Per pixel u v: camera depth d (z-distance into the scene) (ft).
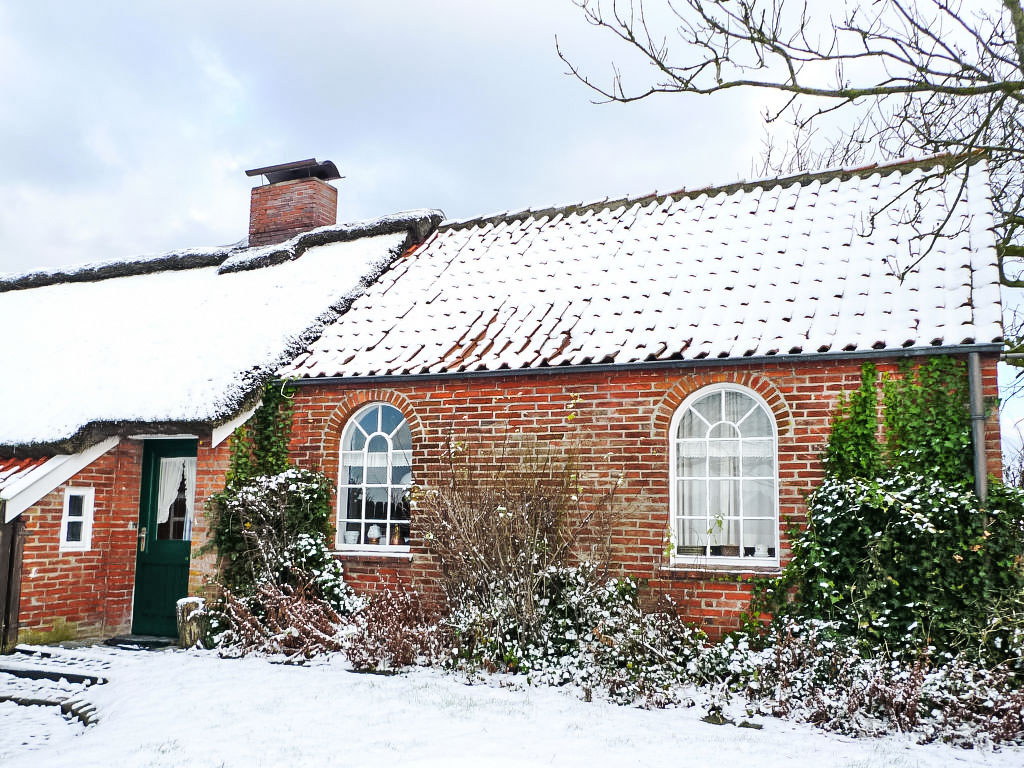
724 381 29.37
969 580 24.94
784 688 24.80
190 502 37.29
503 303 36.83
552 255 39.58
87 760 20.44
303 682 27.84
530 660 28.66
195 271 49.32
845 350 27.37
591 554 30.09
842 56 21.95
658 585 29.22
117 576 36.86
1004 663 23.52
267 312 40.52
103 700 26.66
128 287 49.39
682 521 30.01
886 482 26.17
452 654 29.60
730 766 20.01
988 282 28.02
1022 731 22.34
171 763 20.04
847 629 26.18
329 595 33.58
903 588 25.58
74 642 34.71
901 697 23.15
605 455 30.66
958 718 22.71
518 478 31.78
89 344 42.39
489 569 30.14
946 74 22.34
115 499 37.01
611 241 39.01
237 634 33.09
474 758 20.18
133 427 34.47
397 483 34.76
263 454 36.04
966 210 31.86
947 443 26.04
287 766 19.75
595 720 23.70
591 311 34.01
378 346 36.40
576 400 31.37
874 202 34.53
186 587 36.65
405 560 33.32
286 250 46.68
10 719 26.27
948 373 26.58
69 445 34.09
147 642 34.94
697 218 38.42
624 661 27.30
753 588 27.89
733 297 31.76
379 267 43.14
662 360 29.50
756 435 29.45
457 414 33.22
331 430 35.32
